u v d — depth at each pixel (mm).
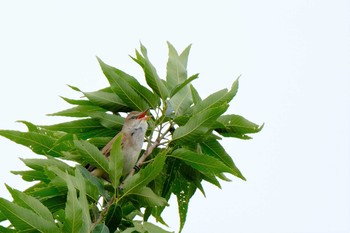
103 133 10141
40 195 8695
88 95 9820
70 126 9836
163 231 8547
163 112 9852
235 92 9938
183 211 10258
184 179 10250
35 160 8742
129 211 9617
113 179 8578
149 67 9773
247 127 9867
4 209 7383
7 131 9641
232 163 10031
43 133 10289
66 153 9578
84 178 8477
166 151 9320
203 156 9234
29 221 7441
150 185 10031
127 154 9891
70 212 7293
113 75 9789
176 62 10516
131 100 9891
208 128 9281
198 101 10195
